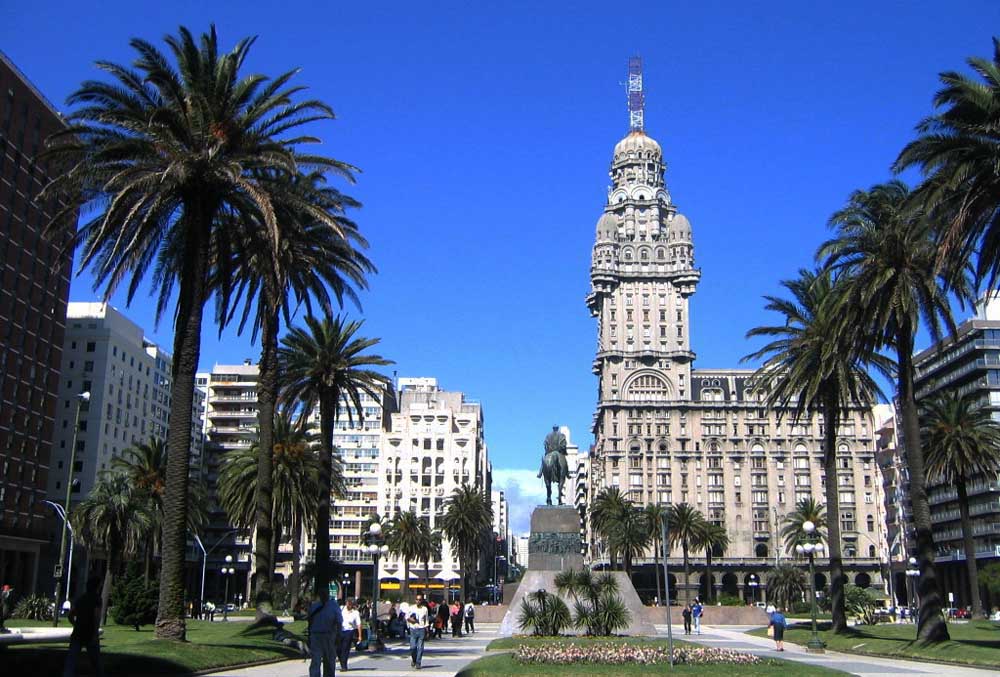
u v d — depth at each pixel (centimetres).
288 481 7556
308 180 4409
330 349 5731
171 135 3556
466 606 6700
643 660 3195
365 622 5047
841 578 5703
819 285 5762
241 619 8112
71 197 3678
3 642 3009
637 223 18975
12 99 9756
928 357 14238
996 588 10100
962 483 7819
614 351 17938
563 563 5806
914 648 4281
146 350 14950
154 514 8225
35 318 10369
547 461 6262
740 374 18088
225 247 4041
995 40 3531
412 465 18300
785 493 17200
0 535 9538
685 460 17362
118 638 4362
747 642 5819
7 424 9775
